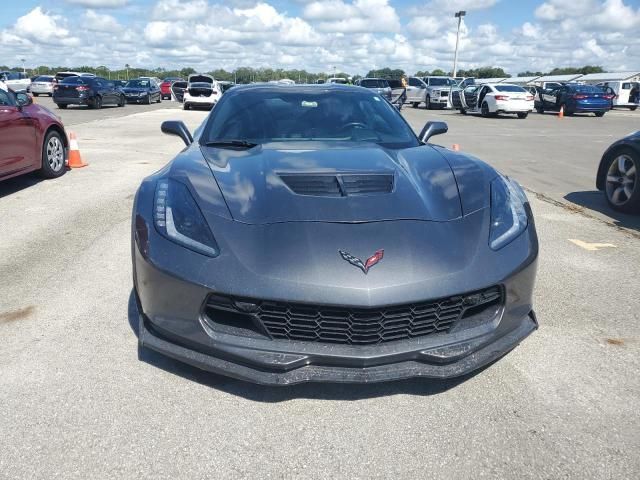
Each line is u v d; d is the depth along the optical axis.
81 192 6.47
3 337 2.92
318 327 2.21
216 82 26.80
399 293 2.17
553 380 2.57
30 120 6.66
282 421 2.27
